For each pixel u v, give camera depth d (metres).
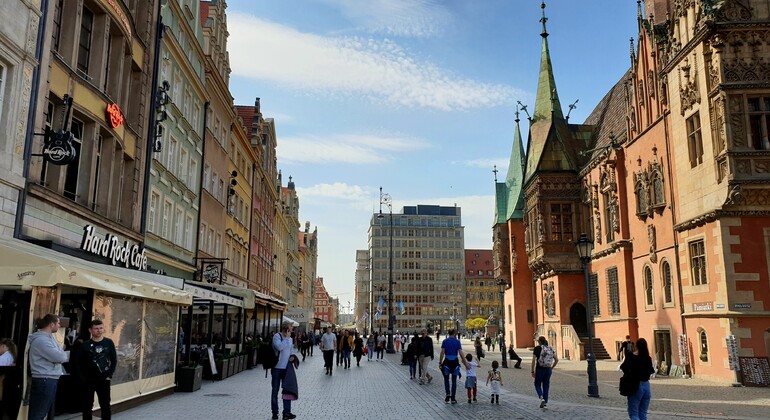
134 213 21.45
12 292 11.81
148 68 22.66
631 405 10.96
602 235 38.66
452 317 132.38
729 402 16.64
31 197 14.44
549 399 17.38
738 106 22.78
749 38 23.27
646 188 31.34
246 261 46.06
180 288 17.86
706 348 24.06
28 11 14.15
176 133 27.23
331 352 26.31
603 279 38.34
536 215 45.06
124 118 20.00
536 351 15.49
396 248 156.50
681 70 25.97
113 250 18.77
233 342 32.19
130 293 12.57
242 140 43.31
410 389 19.97
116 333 13.67
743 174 22.25
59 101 15.79
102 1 17.94
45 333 8.75
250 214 47.50
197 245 30.69
